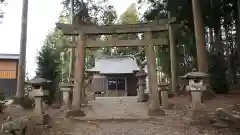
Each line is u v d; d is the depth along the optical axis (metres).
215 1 19.12
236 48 25.08
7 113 11.36
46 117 8.58
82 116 10.87
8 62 26.61
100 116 11.02
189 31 21.92
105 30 11.34
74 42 11.39
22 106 14.02
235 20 21.70
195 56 22.02
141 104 16.33
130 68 35.25
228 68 24.61
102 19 20.64
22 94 15.20
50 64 16.25
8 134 5.59
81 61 11.25
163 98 13.75
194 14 15.66
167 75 27.16
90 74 35.25
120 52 42.00
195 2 15.70
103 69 35.41
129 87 35.06
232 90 19.94
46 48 16.58
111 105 16.44
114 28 11.34
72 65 17.25
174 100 17.20
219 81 17.64
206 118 8.27
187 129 7.80
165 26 11.20
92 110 13.65
